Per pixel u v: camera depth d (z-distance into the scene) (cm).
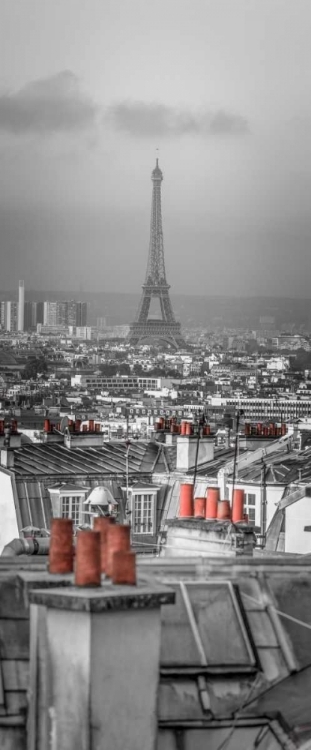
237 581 5212
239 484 14788
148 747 4319
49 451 16450
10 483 15225
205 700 4797
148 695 4334
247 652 4969
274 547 13075
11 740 4519
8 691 4603
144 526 15375
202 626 4991
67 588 4403
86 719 4266
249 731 4719
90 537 4428
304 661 4984
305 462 15400
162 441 18688
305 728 4641
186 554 7825
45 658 4434
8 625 4769
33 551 7456
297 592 5191
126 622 4312
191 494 8175
